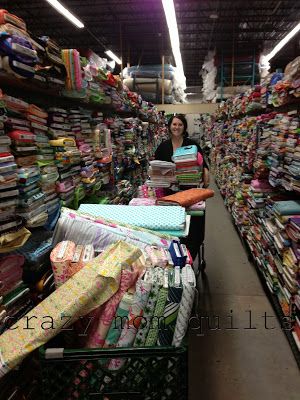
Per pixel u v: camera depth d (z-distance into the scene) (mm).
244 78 7469
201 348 2045
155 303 954
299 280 1844
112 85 2656
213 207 5746
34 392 1254
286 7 7129
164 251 1228
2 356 889
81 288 989
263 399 1667
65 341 1062
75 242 1353
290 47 8641
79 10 7277
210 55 8031
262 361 1932
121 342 976
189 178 2299
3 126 1219
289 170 2035
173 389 920
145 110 4969
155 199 2127
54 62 1556
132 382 918
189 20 7973
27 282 1386
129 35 8844
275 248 2287
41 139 1532
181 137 2801
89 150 2162
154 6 7043
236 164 4473
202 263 3080
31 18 7773
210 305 2549
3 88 1525
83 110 2279
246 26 8461
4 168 1117
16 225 1188
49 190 1584
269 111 3166
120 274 1001
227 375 1827
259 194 2896
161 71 6805
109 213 1607
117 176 3143
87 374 912
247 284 2891
